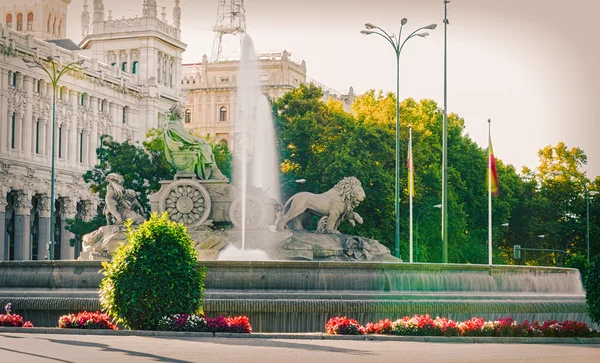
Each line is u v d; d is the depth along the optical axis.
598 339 37.59
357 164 87.81
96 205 147.25
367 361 29.23
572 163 132.75
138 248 38.41
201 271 39.41
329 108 102.06
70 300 42.22
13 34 128.00
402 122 107.56
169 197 49.50
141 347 32.12
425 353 31.67
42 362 27.97
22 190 129.88
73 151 141.50
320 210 50.38
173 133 50.03
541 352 32.59
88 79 144.62
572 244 130.62
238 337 36.75
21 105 130.00
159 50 164.00
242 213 49.19
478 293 45.66
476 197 108.75
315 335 37.03
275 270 42.88
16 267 44.56
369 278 43.44
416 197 92.06
